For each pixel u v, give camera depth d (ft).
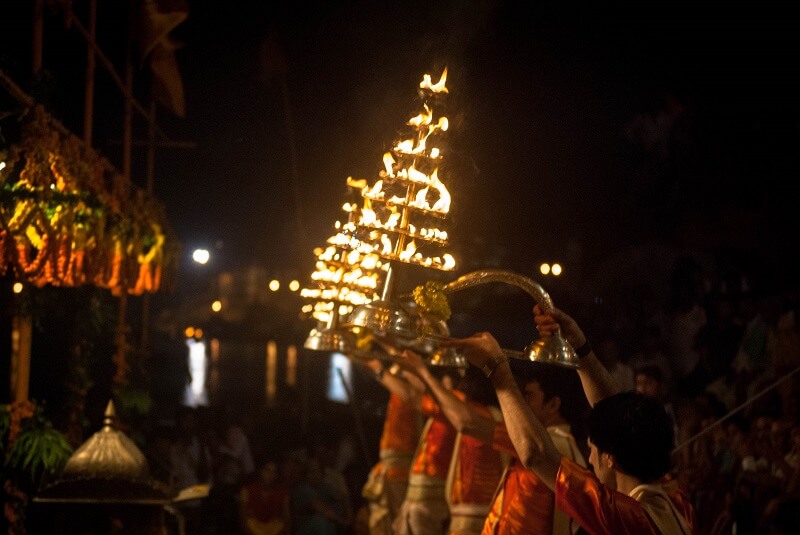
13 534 19.12
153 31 27.68
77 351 24.23
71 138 19.20
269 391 75.05
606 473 11.29
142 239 25.40
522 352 11.96
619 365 30.45
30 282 19.95
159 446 30.81
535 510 13.74
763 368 28.55
